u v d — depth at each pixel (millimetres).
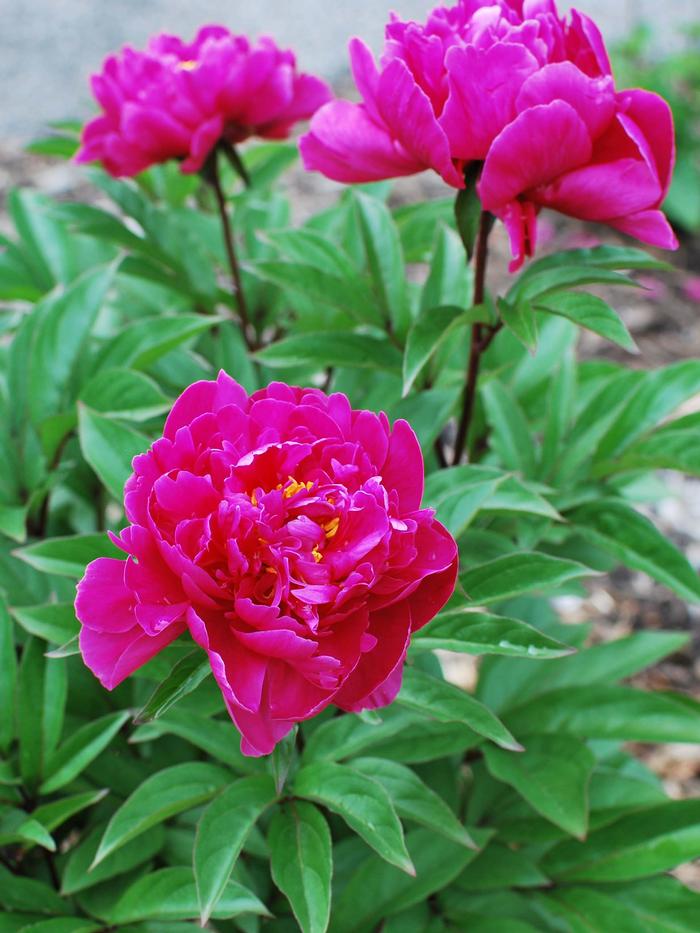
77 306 824
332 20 3078
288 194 2068
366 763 691
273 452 580
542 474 823
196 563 561
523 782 741
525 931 738
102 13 3146
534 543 779
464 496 694
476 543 777
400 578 580
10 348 838
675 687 1291
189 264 898
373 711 651
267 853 731
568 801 729
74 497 921
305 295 789
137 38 2969
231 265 874
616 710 776
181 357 882
